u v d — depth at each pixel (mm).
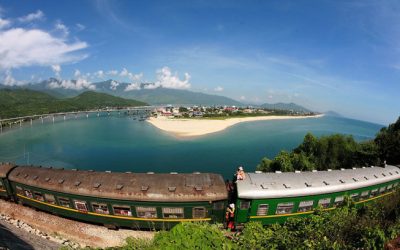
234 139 115062
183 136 122188
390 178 28359
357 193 25656
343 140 39375
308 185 23438
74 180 24953
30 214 26766
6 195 28344
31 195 26609
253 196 21266
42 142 105500
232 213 22125
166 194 22219
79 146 97125
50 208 25719
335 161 37969
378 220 8750
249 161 75000
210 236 6844
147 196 22203
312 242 7332
